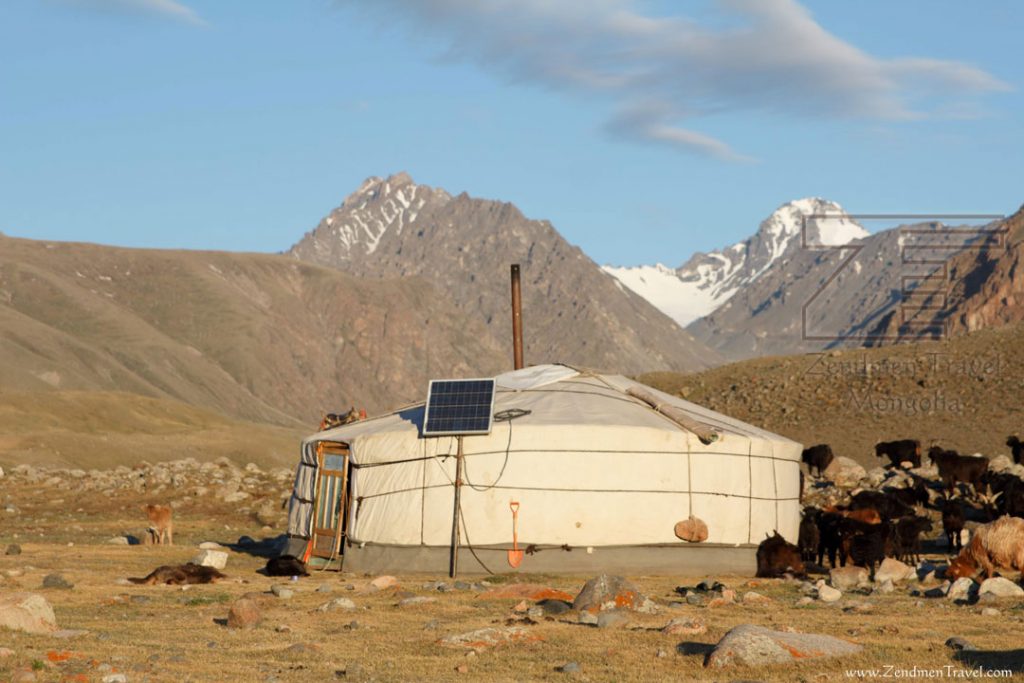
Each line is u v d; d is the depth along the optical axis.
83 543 31.78
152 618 17.56
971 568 20.98
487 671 13.15
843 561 25.11
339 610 18.22
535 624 16.59
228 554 28.94
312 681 12.52
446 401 25.05
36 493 45.28
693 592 20.61
